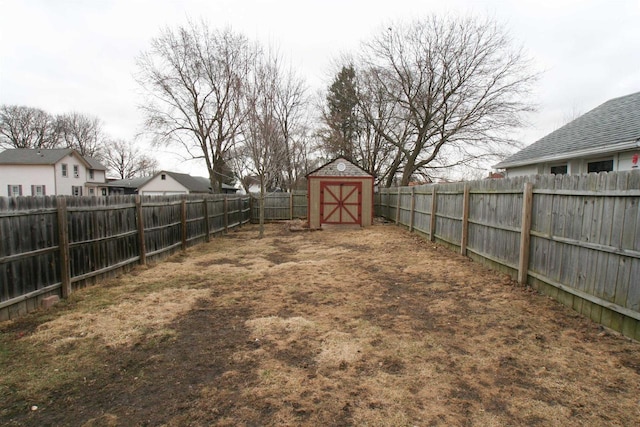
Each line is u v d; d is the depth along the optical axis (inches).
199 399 89.7
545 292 168.7
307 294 182.9
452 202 299.9
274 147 485.7
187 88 745.0
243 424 79.5
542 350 113.9
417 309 157.4
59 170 1160.2
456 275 215.3
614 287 124.4
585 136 340.2
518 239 192.1
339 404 86.4
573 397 87.7
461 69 609.3
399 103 692.1
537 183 175.0
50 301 162.2
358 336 127.5
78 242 185.2
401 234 421.7
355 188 538.6
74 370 105.3
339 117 885.8
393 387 93.6
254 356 113.1
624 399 86.5
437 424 78.5
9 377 100.7
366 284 201.2
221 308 161.8
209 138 781.9
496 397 88.4
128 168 2116.1
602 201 130.3
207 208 400.8
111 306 162.7
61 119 1721.2
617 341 118.0
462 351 114.5
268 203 687.7
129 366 107.8
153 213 270.7
